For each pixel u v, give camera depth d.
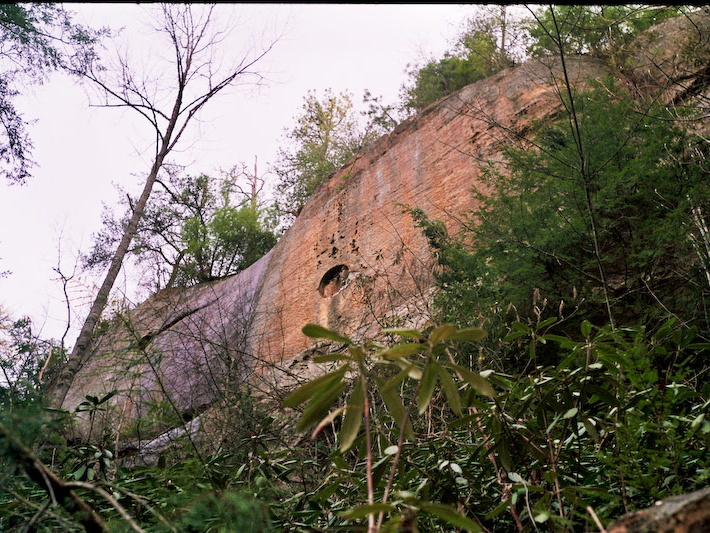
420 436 2.84
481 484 2.34
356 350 1.51
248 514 1.52
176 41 13.24
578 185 7.04
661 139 7.20
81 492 2.27
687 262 6.63
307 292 13.63
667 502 1.31
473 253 8.59
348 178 15.52
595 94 8.43
